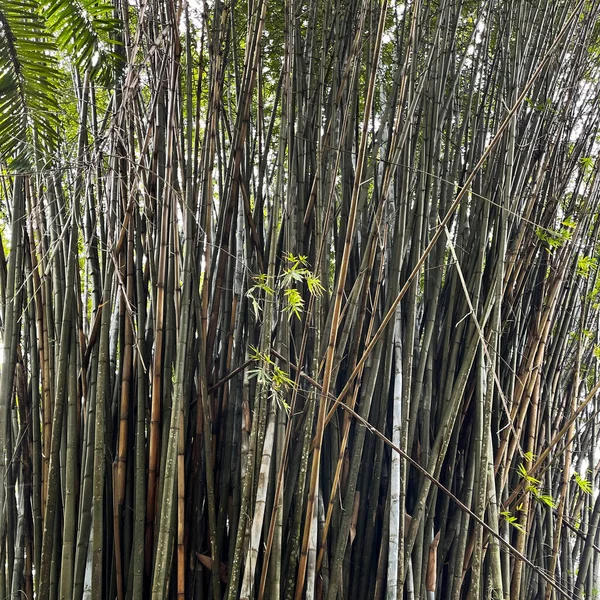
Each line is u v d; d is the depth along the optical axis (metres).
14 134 2.71
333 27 3.07
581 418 3.26
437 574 2.66
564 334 3.14
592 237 3.21
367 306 2.74
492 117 3.19
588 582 3.27
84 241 2.81
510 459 2.72
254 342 2.67
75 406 2.54
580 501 3.35
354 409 2.64
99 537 2.36
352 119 2.83
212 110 2.69
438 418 2.76
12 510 2.85
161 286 2.46
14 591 2.74
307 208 2.72
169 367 2.50
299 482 2.39
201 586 2.45
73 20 2.66
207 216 2.61
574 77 3.16
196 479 2.52
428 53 2.89
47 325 2.72
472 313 2.44
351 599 2.53
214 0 2.79
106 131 2.47
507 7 3.12
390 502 2.48
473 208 3.02
